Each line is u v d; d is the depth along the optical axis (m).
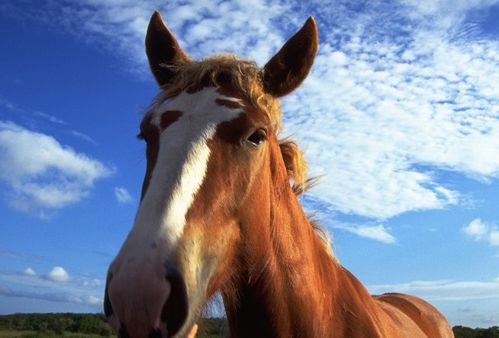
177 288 0.65
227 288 0.87
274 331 0.90
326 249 1.12
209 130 0.80
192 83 0.88
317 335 0.93
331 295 1.00
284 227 0.94
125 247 0.65
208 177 0.76
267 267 0.88
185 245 0.69
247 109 0.85
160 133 0.80
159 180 0.72
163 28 1.03
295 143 1.09
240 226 0.82
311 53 0.97
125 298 0.60
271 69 0.97
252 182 0.84
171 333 0.64
